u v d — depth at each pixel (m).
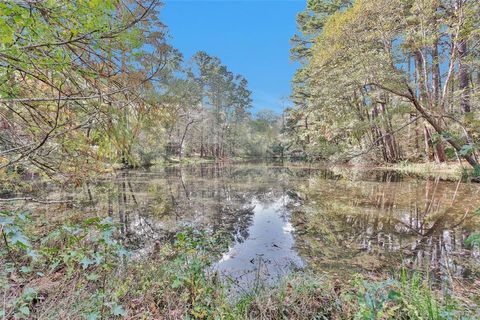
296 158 29.95
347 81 10.67
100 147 2.34
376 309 1.79
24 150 1.75
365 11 10.77
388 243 4.27
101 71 2.02
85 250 2.35
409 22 11.05
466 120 6.34
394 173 13.49
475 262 3.41
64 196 6.72
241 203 7.80
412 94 2.61
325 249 4.11
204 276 2.69
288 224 5.67
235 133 36.44
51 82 1.88
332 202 7.61
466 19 8.98
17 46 1.47
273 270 3.31
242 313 2.18
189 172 16.95
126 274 2.60
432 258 3.58
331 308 2.18
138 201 7.68
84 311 1.86
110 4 1.59
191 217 6.15
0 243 2.14
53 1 1.46
